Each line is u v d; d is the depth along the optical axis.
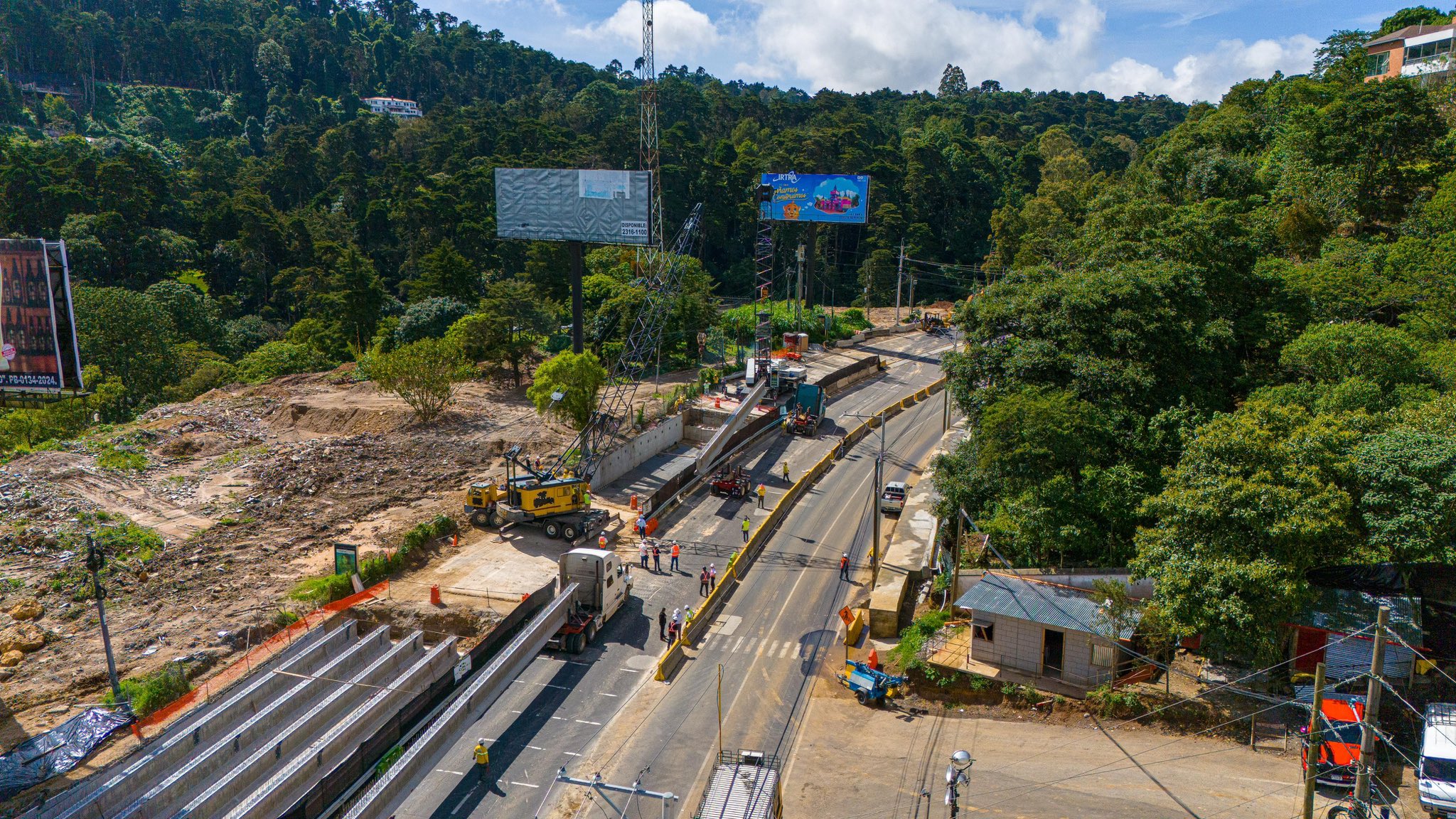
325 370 111.38
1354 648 38.31
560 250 133.38
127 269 149.50
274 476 68.69
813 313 126.62
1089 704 40.78
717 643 50.56
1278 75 138.62
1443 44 109.94
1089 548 48.91
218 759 36.94
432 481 69.62
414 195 178.50
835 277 187.50
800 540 65.25
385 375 80.81
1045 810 34.16
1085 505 48.97
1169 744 37.78
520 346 96.06
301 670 44.81
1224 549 39.59
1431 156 81.06
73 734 36.94
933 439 87.94
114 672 39.84
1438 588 38.41
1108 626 40.88
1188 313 57.16
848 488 75.38
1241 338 59.94
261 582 52.31
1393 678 38.00
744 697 44.94
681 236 102.81
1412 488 38.16
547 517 61.81
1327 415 43.28
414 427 81.38
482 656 48.28
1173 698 39.88
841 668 47.91
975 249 196.62
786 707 44.00
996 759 38.03
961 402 62.16
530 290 117.88
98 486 64.81
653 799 36.94
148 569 53.03
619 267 126.00
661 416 85.56
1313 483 38.94
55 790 34.34
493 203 183.62
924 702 43.91
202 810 33.22
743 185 194.62
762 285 122.12
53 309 43.88
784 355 112.69
